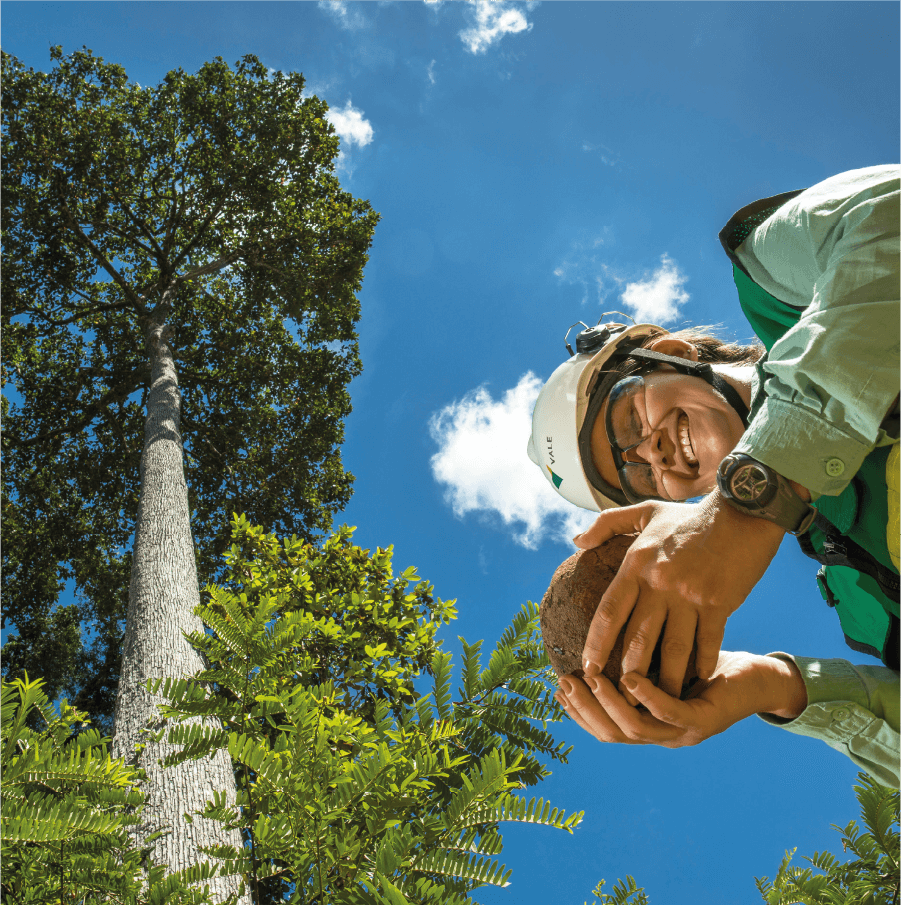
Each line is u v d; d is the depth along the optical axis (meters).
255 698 1.29
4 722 1.26
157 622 4.73
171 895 1.20
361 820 1.29
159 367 10.45
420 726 1.48
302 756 1.18
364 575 5.77
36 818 1.09
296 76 14.23
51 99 13.29
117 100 13.79
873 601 1.36
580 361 2.27
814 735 1.20
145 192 14.06
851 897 1.50
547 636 1.23
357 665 4.19
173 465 7.46
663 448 1.82
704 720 1.01
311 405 14.11
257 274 14.31
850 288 1.04
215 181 13.72
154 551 5.74
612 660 1.06
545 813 1.08
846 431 0.99
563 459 2.31
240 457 13.80
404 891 1.03
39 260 13.67
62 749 1.31
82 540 13.52
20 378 13.93
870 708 1.17
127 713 3.77
